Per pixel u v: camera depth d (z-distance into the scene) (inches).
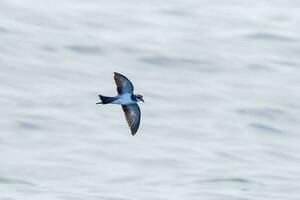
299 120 1348.4
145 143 1218.0
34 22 1772.9
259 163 1163.9
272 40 1806.1
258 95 1459.2
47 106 1318.9
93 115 1310.3
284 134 1289.4
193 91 1462.8
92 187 1035.3
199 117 1342.3
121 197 1008.2
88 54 1619.1
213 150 1205.1
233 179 1088.2
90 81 1473.9
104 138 1224.2
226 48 1732.3
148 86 1472.7
